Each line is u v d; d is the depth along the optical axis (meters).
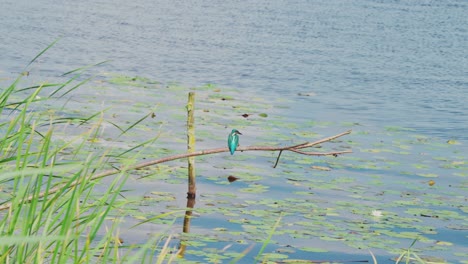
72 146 13.86
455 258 10.99
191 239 10.75
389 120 21.91
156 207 11.99
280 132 18.70
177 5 51.41
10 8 43.56
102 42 34.78
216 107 21.56
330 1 57.25
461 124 21.81
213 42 37.06
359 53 36.12
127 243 10.11
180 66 30.11
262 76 28.98
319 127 19.88
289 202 12.96
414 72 31.77
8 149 6.61
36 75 25.20
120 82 24.48
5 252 5.36
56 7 45.88
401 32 43.56
